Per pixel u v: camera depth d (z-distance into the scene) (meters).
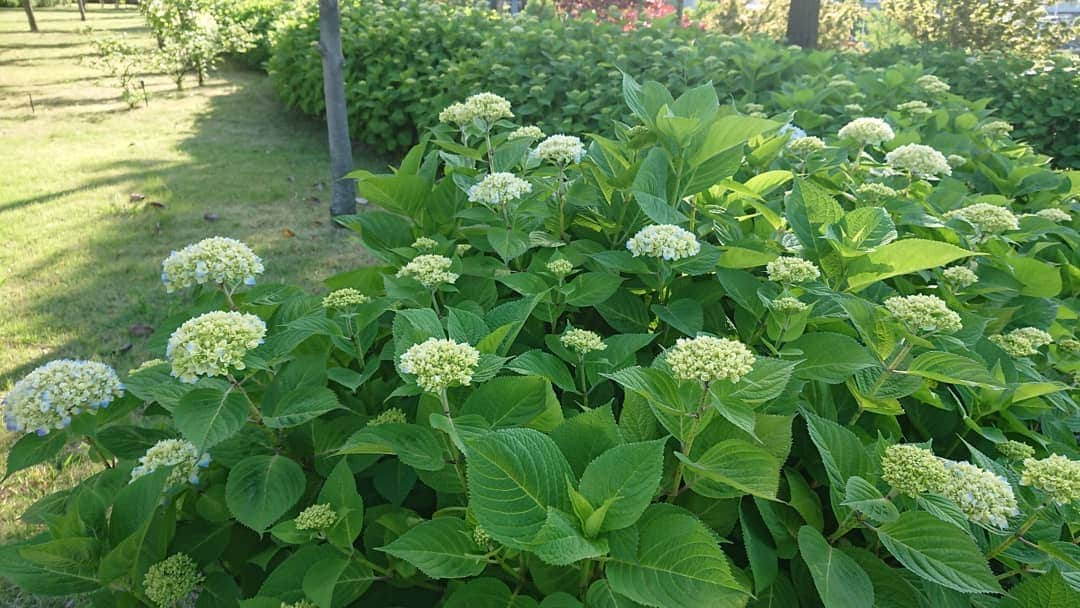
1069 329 2.42
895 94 5.68
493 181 2.20
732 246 2.05
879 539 1.41
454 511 1.54
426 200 2.56
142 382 1.68
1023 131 7.27
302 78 9.55
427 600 1.52
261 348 1.68
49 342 4.42
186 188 7.27
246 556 1.68
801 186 2.12
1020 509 1.46
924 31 14.20
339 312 1.88
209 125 10.05
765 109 6.30
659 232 1.92
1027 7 13.38
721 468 1.32
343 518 1.37
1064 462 1.37
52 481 3.34
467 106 2.69
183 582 1.41
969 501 1.31
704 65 7.00
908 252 1.90
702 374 1.30
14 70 13.72
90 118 10.21
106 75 13.39
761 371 1.39
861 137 2.99
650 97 2.55
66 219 6.32
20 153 8.30
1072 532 1.60
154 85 12.69
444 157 2.79
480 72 8.01
